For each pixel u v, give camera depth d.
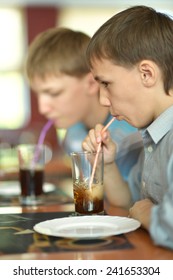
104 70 1.35
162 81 1.33
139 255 1.04
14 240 1.14
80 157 1.38
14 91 7.18
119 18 1.36
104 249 1.07
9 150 3.81
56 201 1.71
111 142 1.67
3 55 7.14
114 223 1.21
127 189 1.72
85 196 1.37
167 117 1.34
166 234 1.06
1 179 2.56
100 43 1.34
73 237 1.10
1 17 7.08
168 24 1.35
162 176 1.36
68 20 7.16
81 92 2.11
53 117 2.12
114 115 1.40
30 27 7.08
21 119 7.19
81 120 2.16
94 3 7.11
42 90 2.11
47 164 3.13
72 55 2.07
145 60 1.31
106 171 1.70
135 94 1.34
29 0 6.91
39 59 2.08
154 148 1.42
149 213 1.21
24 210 1.53
